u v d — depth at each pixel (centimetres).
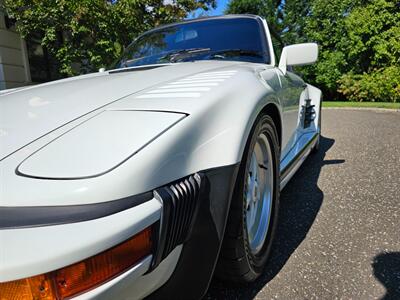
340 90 1143
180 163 88
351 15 1100
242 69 149
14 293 61
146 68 174
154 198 78
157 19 712
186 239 89
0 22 614
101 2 625
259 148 150
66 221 66
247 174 121
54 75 761
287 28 1639
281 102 174
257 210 152
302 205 217
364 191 237
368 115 675
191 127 94
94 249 65
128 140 83
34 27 616
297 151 227
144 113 95
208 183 96
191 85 117
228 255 118
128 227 70
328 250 161
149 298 87
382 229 179
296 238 174
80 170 74
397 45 1005
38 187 70
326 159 333
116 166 75
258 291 133
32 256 61
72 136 86
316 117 337
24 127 93
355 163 311
